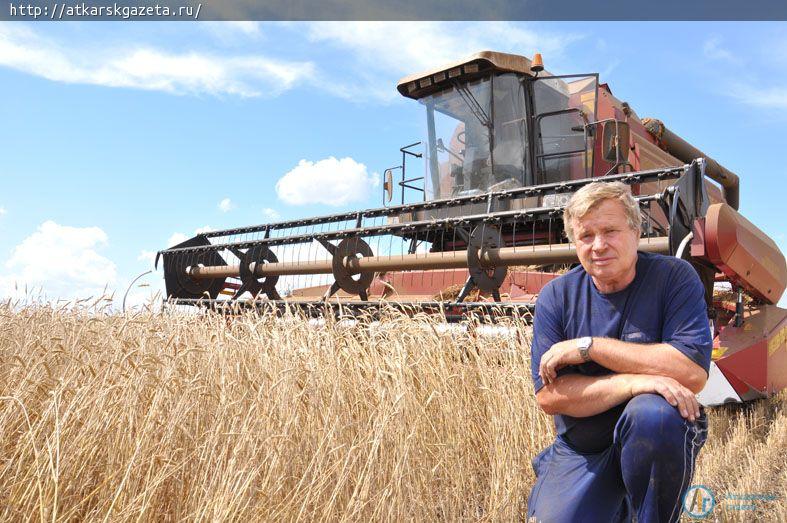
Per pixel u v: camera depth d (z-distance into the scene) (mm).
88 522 2242
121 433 2484
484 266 5148
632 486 1927
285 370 2795
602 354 2021
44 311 4012
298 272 6469
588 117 7406
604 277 2061
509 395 3650
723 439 4812
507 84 7316
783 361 6027
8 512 2152
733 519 2906
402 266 5621
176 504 2434
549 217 4805
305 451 2686
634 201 2078
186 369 2809
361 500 2521
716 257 5195
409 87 7973
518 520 3115
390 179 7484
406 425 3080
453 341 3865
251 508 2326
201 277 7480
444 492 3135
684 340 1983
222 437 2564
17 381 2793
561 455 2236
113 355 2787
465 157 7598
